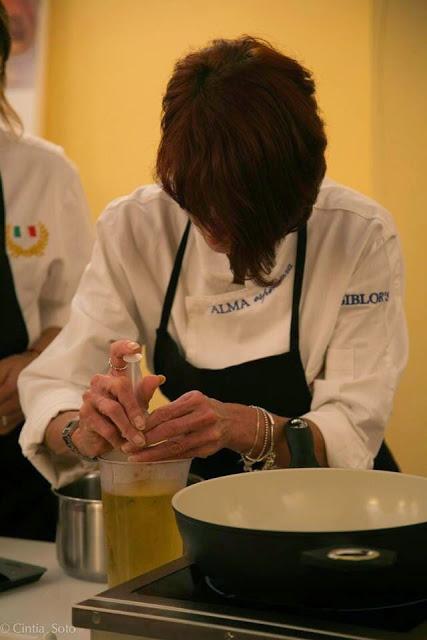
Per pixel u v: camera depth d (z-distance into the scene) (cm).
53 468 181
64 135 378
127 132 370
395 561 93
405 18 323
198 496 113
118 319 190
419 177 326
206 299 187
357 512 117
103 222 194
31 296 240
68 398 178
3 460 234
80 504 150
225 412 154
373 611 98
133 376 141
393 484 118
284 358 184
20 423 234
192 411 143
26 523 234
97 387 145
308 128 141
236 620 96
